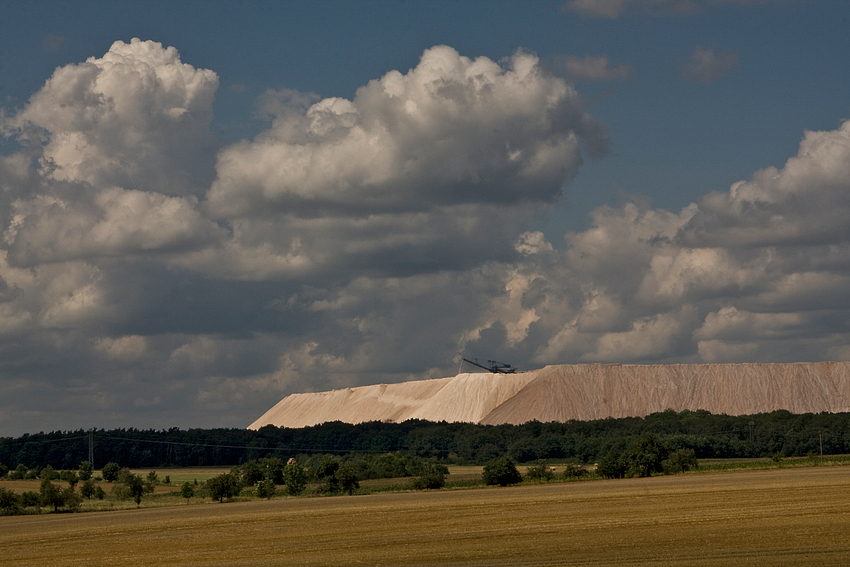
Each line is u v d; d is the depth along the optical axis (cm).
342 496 18038
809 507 10119
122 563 8144
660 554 7169
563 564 6894
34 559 8769
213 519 12512
